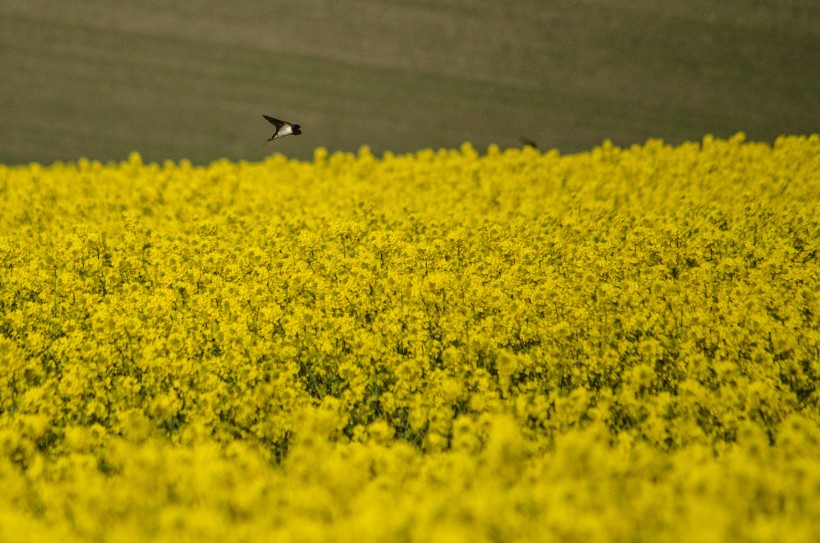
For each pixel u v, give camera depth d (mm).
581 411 26484
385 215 60719
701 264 43562
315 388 32281
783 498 20547
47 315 39656
